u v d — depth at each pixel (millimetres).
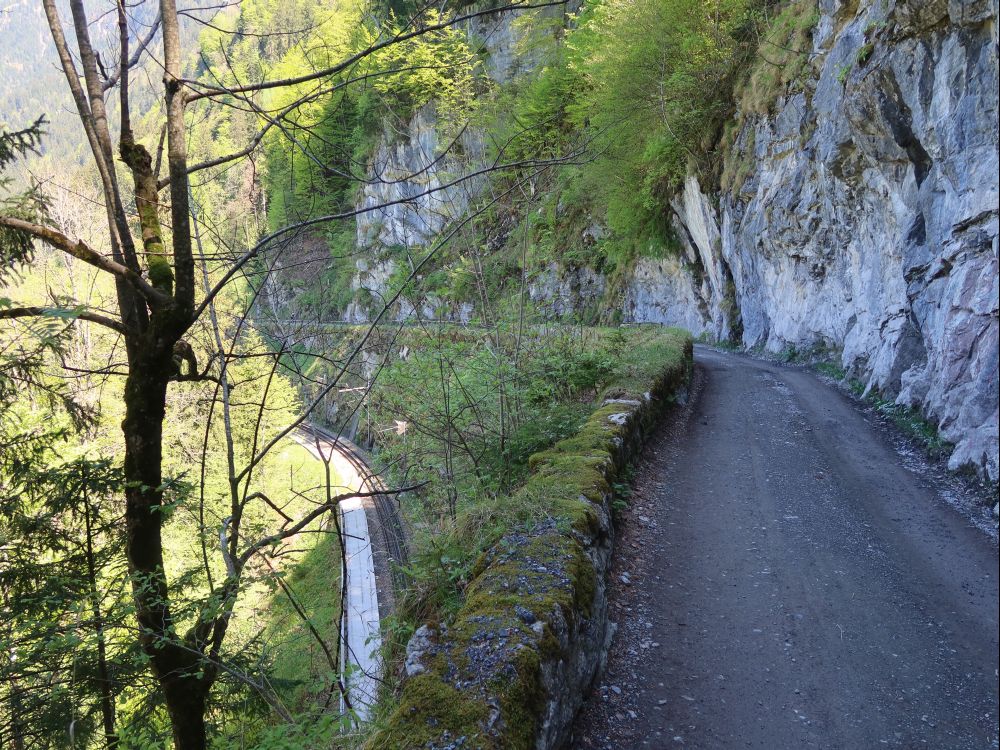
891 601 5520
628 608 5430
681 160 24531
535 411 8938
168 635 4164
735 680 4543
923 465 8867
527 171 5703
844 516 7324
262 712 5195
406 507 10867
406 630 4941
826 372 16891
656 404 10812
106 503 5973
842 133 13828
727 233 23156
